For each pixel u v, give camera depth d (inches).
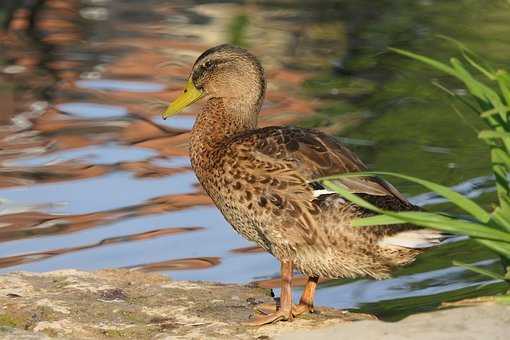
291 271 342.3
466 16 862.5
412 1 928.3
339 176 312.5
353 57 762.2
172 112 397.7
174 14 882.1
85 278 379.6
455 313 317.1
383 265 334.0
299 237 334.0
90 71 733.9
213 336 321.1
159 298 360.2
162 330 327.3
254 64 388.5
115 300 356.5
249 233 350.3
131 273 388.8
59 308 344.8
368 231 326.0
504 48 757.9
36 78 712.4
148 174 555.8
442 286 429.1
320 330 314.8
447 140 598.5
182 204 519.2
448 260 458.9
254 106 389.1
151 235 482.0
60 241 472.7
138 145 598.5
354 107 655.8
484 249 470.3
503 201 332.5
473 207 314.5
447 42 786.8
